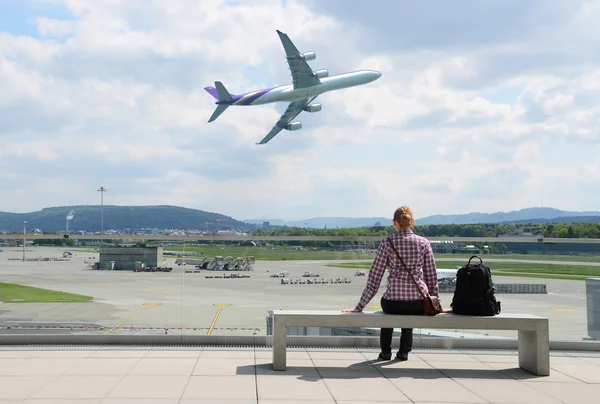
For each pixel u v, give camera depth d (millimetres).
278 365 7480
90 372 7234
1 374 7105
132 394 6148
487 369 7770
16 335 9273
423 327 7496
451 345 9320
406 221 7824
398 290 7660
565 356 8797
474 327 7504
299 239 9695
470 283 7598
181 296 9531
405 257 7711
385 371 7543
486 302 7555
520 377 7297
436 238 10328
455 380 7090
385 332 8289
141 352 8617
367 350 9039
